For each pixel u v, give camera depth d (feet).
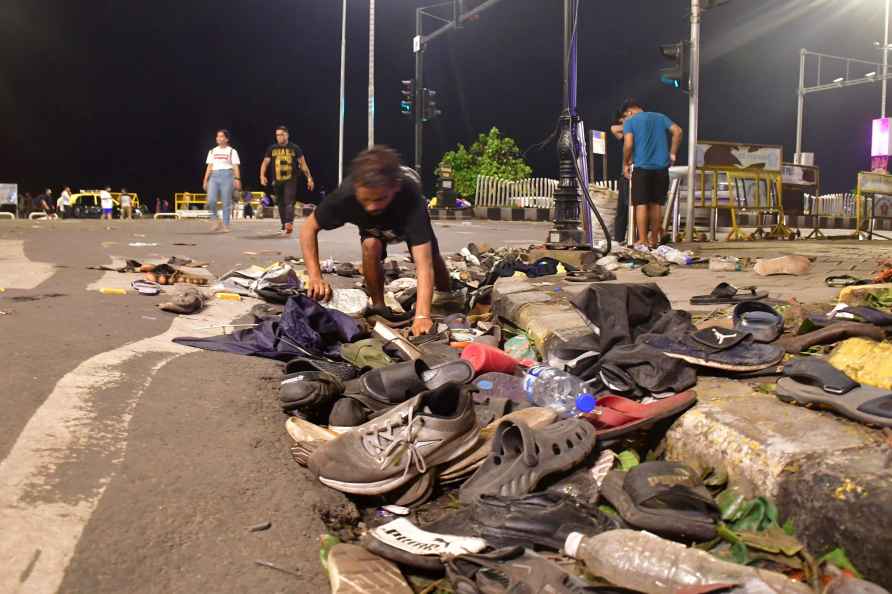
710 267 23.94
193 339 13.61
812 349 10.87
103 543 6.75
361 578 6.46
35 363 11.23
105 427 9.05
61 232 42.47
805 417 8.20
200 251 31.09
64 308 16.10
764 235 42.65
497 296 17.72
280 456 9.16
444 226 64.44
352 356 12.79
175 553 6.82
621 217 36.42
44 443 8.38
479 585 6.37
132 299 17.81
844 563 6.22
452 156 105.60
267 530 7.41
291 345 13.25
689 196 35.47
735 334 10.34
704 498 7.09
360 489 8.37
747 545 6.66
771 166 40.50
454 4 66.03
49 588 6.11
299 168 44.21
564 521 7.27
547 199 96.89
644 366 9.88
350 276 23.52
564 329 13.56
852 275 20.35
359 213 14.97
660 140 30.30
